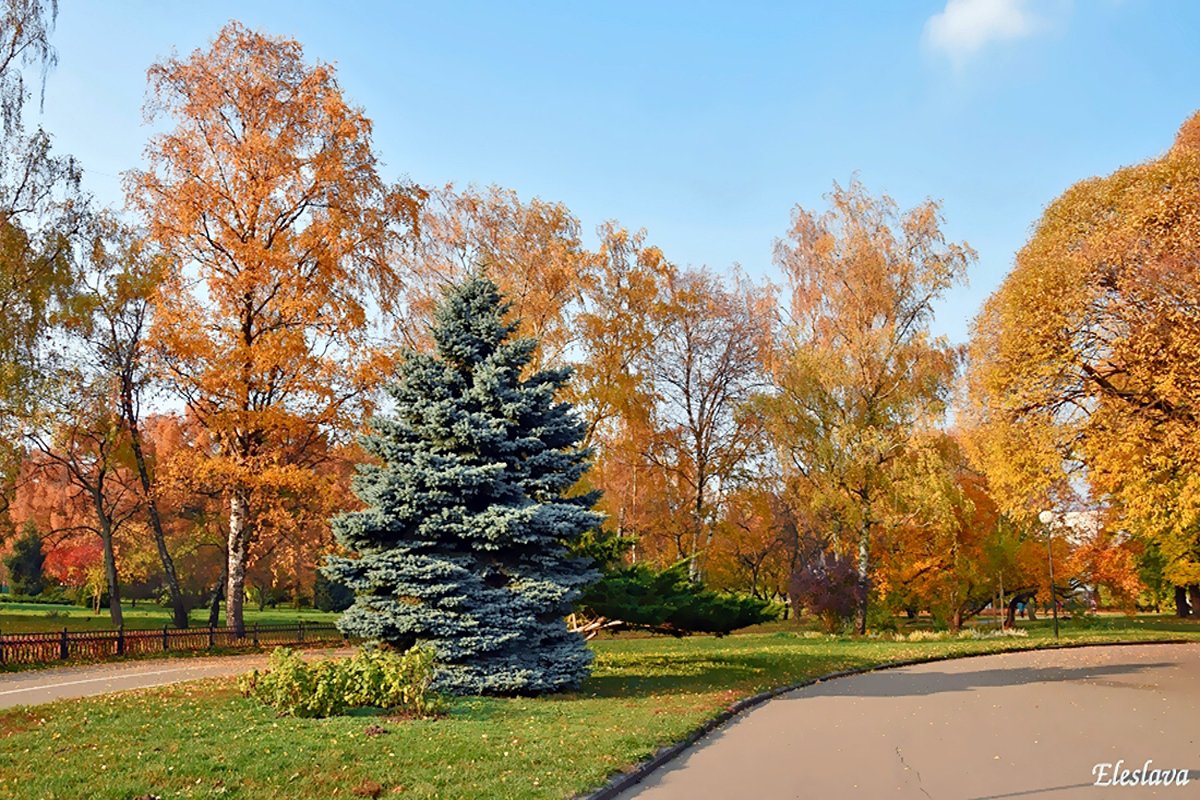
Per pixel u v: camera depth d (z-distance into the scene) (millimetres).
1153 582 51062
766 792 8984
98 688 16156
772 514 46719
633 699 15375
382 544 15898
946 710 15234
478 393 16375
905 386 33562
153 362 27766
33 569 57594
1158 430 19938
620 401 33094
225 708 12648
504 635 15164
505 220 31266
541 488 16641
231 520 28531
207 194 26922
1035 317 21406
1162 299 19219
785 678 19750
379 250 28594
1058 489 26328
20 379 25203
